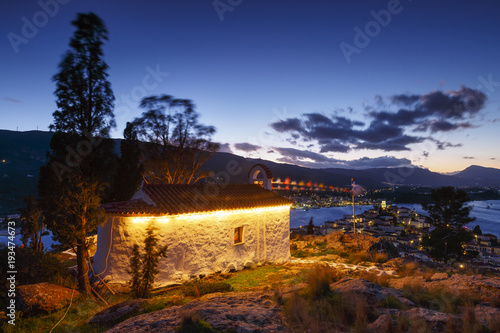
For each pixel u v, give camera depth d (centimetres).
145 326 601
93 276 1321
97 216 1223
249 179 2102
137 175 2333
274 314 637
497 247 7894
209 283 1182
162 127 2714
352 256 1856
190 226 1382
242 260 1560
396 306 659
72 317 944
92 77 1325
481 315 584
